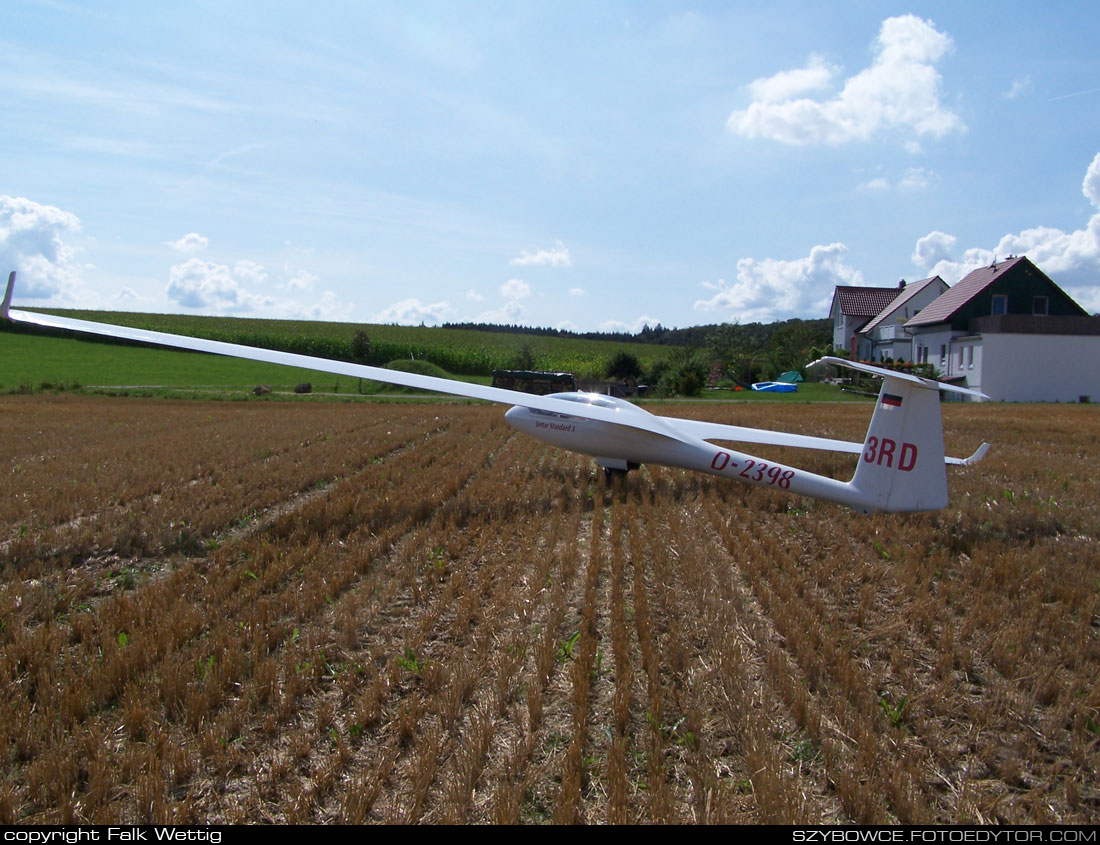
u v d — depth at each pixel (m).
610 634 5.67
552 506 10.35
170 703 4.46
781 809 3.50
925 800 3.72
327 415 24.33
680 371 47.22
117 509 9.62
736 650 5.08
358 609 6.02
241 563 7.27
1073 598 6.24
